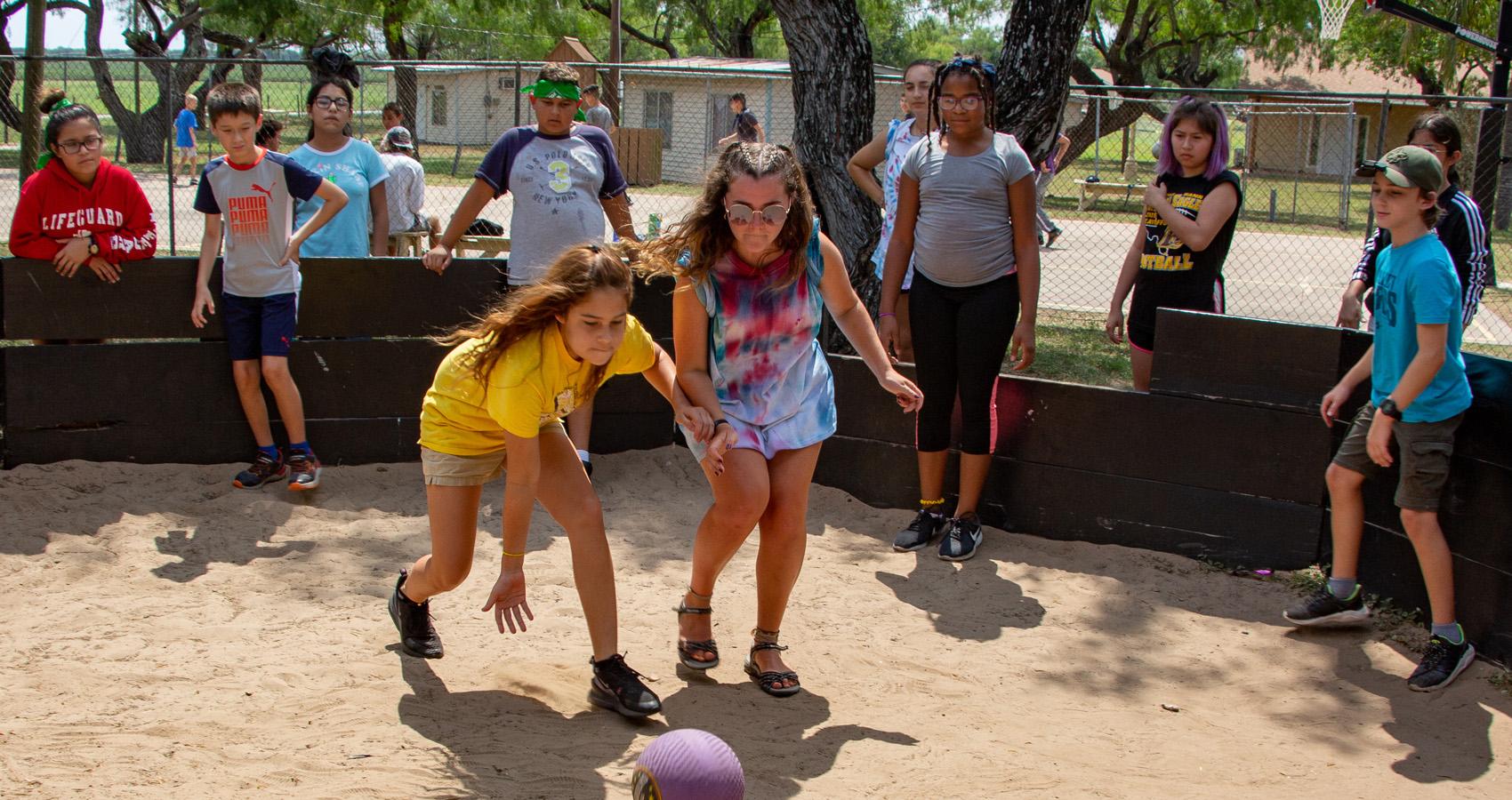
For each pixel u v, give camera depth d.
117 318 6.16
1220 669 4.58
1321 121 26.22
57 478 5.98
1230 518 5.54
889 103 25.45
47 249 5.98
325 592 4.98
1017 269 5.53
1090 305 13.20
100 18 29.41
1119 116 24.12
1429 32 29.02
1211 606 5.16
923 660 4.57
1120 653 4.70
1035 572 5.52
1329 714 4.24
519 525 3.63
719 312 3.90
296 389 6.16
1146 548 5.74
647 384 6.84
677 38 49.03
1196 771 3.81
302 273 6.30
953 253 5.44
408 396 6.60
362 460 6.59
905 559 5.65
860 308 4.14
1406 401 4.24
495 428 3.85
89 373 6.16
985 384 5.60
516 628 4.66
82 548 5.29
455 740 3.77
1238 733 4.09
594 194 6.23
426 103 31.62
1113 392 5.68
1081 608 5.13
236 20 28.55
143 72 31.30
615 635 4.03
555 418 3.78
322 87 6.67
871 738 3.93
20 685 4.01
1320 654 4.71
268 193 5.89
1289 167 30.31
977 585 5.35
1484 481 4.54
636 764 3.00
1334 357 5.19
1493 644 4.52
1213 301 5.90
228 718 3.85
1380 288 4.41
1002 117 7.64
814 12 7.89
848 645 4.67
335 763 3.59
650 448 6.95
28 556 5.17
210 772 3.50
